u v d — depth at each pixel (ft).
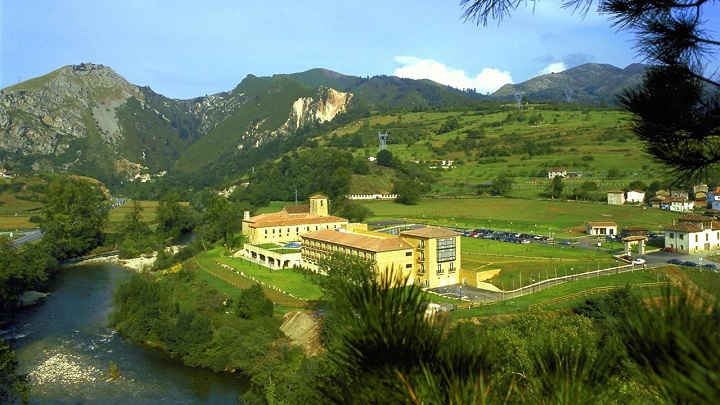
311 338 182.29
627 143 643.86
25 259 285.02
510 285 235.40
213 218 425.28
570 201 468.34
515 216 439.63
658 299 12.26
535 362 17.43
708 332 10.19
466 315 180.14
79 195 422.00
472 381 14.58
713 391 9.25
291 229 389.80
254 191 626.64
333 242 273.75
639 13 23.82
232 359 180.86
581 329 108.78
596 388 14.90
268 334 188.75
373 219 463.01
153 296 233.35
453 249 251.19
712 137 22.56
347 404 14.71
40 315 246.68
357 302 16.10
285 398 127.85
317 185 597.11
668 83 23.15
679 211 402.31
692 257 274.16
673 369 10.15
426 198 546.26
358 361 15.20
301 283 268.00
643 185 460.14
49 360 190.70
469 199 519.19
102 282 315.37
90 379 174.19
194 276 290.97
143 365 187.01
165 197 520.42
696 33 22.97
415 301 16.02
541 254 291.17
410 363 14.79
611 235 355.36
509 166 629.10
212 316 217.97
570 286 217.97
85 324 233.76
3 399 147.54
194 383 171.32
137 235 449.89
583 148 647.15
